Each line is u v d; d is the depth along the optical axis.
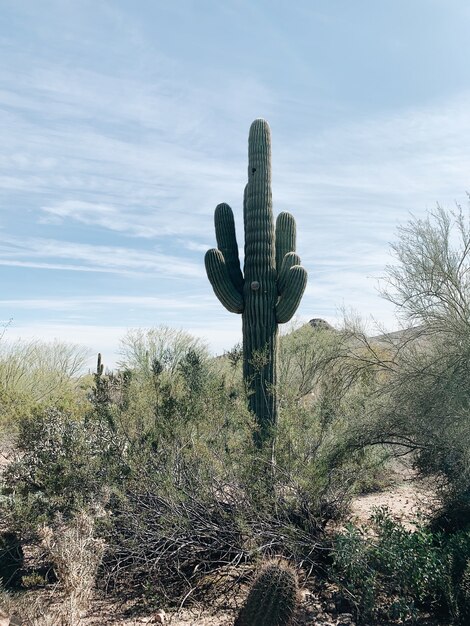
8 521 5.62
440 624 4.17
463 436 5.68
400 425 6.39
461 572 4.48
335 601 4.50
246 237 8.31
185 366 7.02
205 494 5.18
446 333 6.79
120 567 5.00
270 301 7.97
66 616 4.08
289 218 8.98
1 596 4.39
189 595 4.61
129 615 4.32
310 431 5.93
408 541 4.65
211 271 8.16
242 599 4.54
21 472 5.91
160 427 5.69
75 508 5.27
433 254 6.93
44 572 4.99
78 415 6.32
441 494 5.98
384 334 7.60
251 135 8.54
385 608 4.36
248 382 7.52
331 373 7.90
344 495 5.71
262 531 4.94
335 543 4.80
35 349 14.44
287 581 3.95
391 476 7.71
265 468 5.55
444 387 6.13
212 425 5.91
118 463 5.63
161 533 4.81
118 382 6.47
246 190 8.67
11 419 6.76
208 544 4.97
